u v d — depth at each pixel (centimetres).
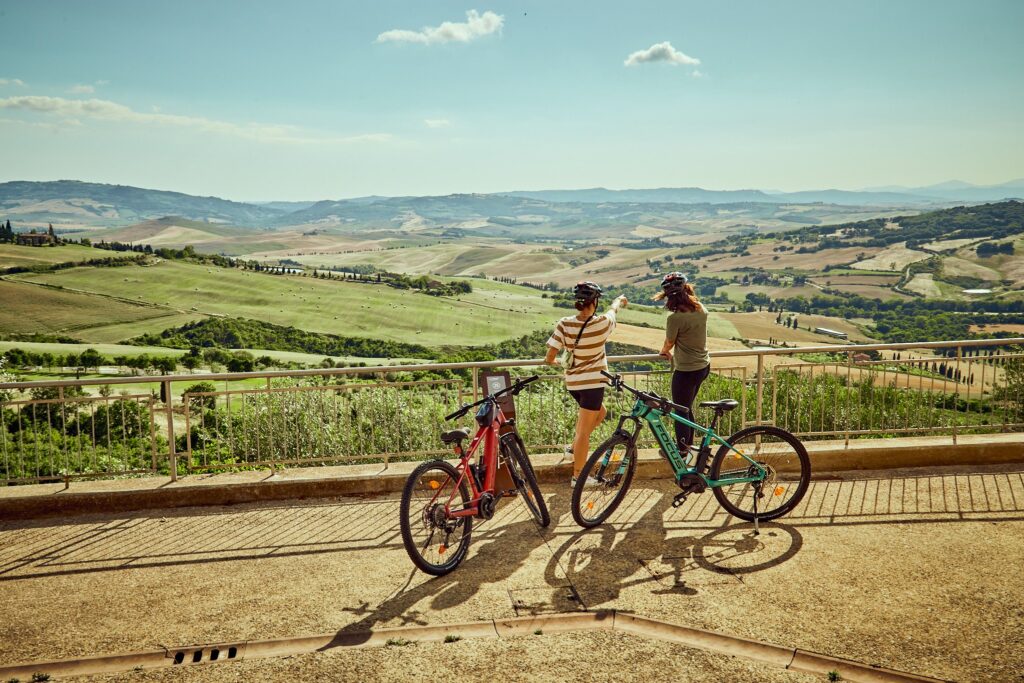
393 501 565
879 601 379
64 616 376
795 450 515
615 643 341
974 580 402
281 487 572
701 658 326
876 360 655
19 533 507
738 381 657
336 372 612
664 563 434
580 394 531
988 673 310
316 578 421
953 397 657
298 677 314
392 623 363
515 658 328
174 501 560
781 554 444
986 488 563
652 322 11338
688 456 523
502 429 489
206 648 340
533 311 19538
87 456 732
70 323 14250
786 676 310
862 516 508
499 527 502
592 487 500
